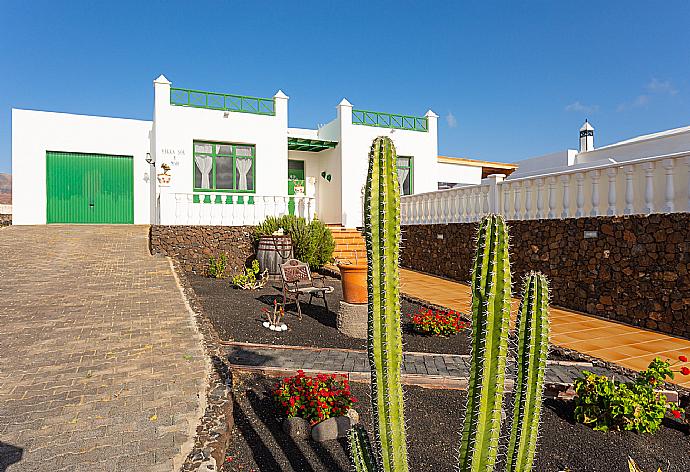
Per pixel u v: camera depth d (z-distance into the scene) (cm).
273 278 1181
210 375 461
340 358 542
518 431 198
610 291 737
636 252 695
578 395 393
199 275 1244
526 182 927
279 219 1297
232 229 1298
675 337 628
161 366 488
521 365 200
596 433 367
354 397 429
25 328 627
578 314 778
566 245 823
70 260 1142
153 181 1590
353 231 1625
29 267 1054
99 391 422
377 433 206
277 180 1669
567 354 550
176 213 1298
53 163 1741
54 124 1722
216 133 1568
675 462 325
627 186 714
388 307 202
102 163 1809
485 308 189
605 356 547
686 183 632
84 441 331
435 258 1238
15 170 1675
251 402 418
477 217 1074
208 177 1574
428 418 391
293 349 579
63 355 522
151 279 982
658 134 1313
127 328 636
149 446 324
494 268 188
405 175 1873
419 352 570
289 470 313
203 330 630
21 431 347
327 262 1310
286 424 363
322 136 1992
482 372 188
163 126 1488
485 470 186
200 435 335
